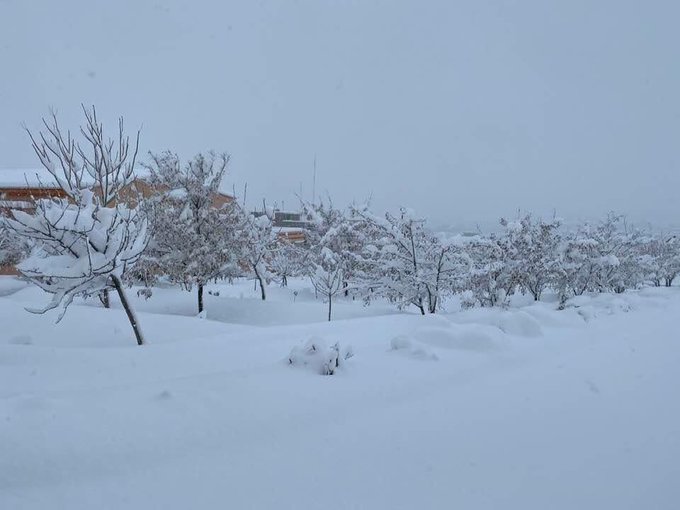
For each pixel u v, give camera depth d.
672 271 25.05
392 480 2.72
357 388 4.30
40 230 6.39
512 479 2.76
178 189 15.47
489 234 14.96
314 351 4.88
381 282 14.47
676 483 2.74
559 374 5.11
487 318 8.05
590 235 16.61
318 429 3.42
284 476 2.73
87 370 5.02
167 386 4.02
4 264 16.45
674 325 8.49
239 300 16.92
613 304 10.99
